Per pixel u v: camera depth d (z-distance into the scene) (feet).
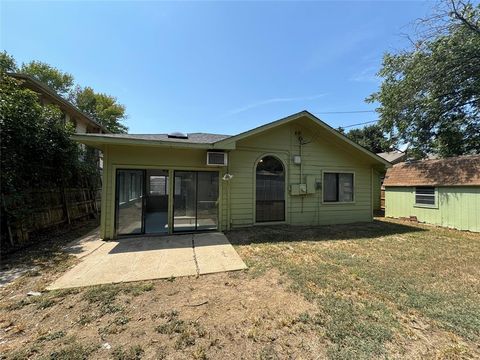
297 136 27.20
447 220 28.50
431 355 6.51
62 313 8.64
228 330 7.61
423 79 38.32
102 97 86.43
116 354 6.48
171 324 7.91
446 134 44.37
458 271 13.03
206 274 12.49
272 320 8.16
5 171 17.72
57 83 73.82
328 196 28.96
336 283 11.24
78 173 28.96
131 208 21.22
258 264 13.98
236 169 24.58
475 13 32.30
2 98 18.67
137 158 21.11
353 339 7.14
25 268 13.26
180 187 22.39
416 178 32.94
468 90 38.88
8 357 6.35
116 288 10.72
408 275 12.35
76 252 16.34
